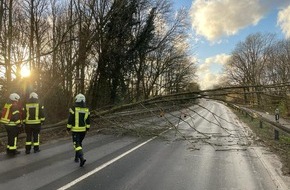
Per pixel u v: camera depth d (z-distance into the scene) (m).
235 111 47.75
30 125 12.08
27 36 33.00
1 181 8.16
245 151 13.35
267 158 11.83
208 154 12.53
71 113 10.38
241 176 9.08
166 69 55.94
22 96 22.89
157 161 11.01
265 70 86.06
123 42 30.16
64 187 7.68
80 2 26.39
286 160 11.49
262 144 15.38
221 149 13.80
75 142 10.33
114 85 31.31
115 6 26.48
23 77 24.84
